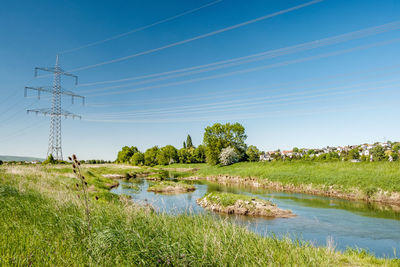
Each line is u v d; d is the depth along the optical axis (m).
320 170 35.84
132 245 4.82
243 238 6.31
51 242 5.03
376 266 6.77
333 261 6.29
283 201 23.94
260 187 36.50
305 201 23.98
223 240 5.70
